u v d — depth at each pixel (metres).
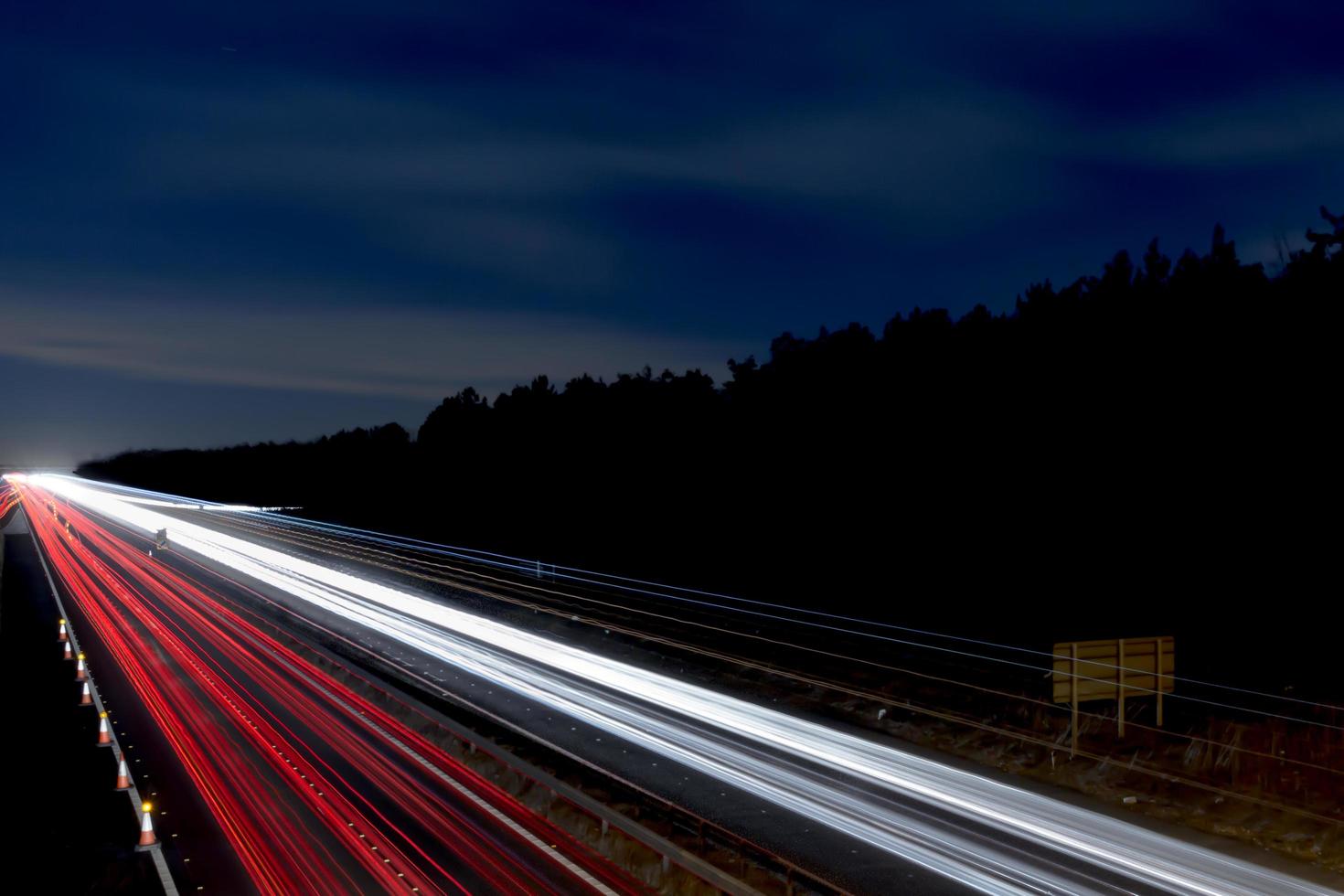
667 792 14.86
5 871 12.72
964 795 14.66
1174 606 25.48
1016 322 38.28
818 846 12.54
